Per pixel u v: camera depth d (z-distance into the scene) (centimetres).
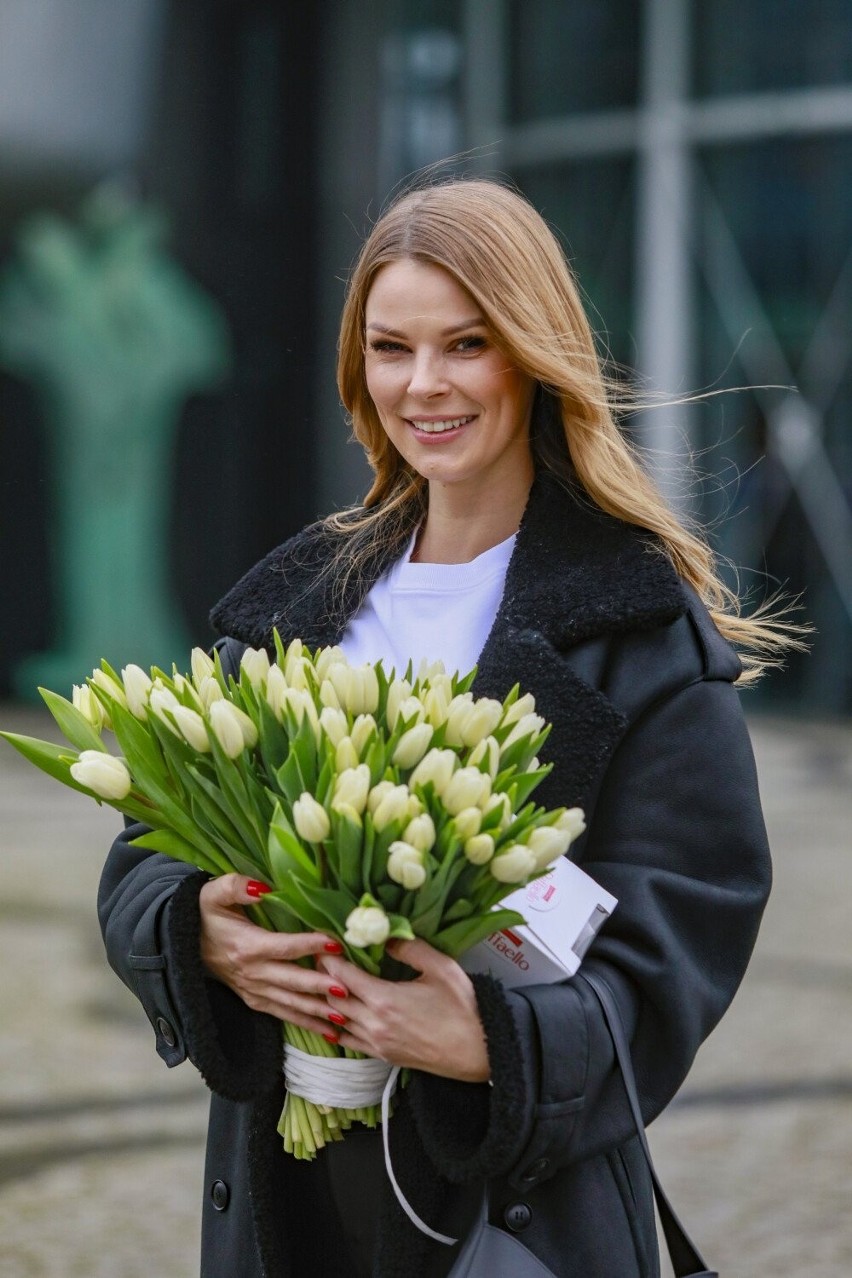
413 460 470
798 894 1658
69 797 2153
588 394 458
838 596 2905
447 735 409
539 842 394
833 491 2905
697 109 2967
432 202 459
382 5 2964
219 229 2891
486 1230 418
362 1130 445
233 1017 448
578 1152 423
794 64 2897
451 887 402
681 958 436
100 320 2844
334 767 398
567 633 453
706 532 527
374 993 410
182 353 2886
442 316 451
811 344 2914
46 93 2778
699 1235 902
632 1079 427
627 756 452
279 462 2950
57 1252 877
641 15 2991
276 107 2914
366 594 504
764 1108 1084
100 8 2791
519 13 3052
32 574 2869
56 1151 1012
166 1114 1078
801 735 2725
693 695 454
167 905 448
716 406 2973
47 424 2845
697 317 2992
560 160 3062
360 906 393
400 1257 427
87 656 2880
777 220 2933
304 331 2952
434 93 3034
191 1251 885
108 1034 1233
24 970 1384
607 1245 442
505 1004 408
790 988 1344
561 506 473
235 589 523
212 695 427
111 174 2823
